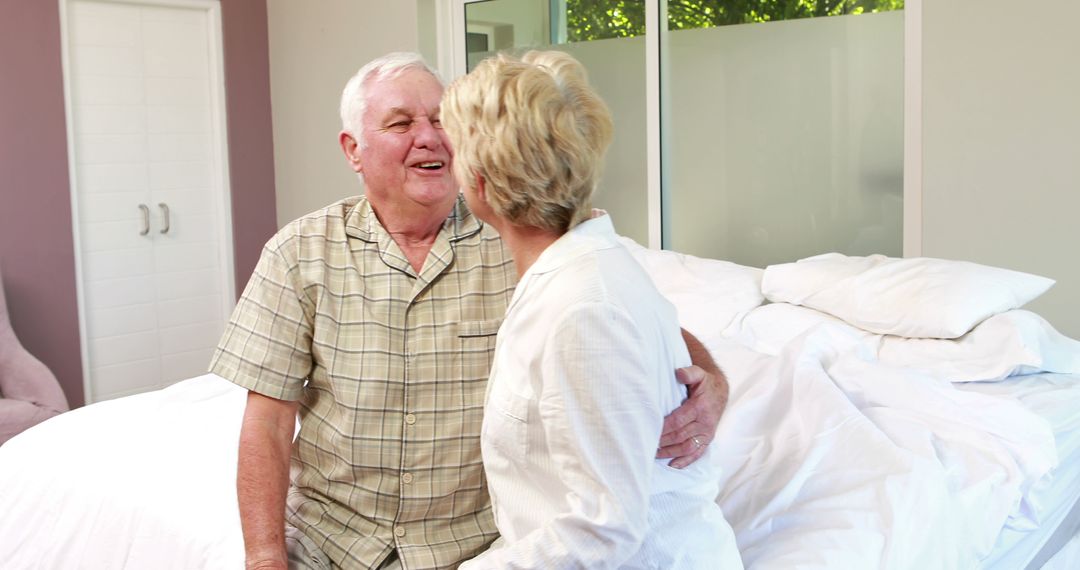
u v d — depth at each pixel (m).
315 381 1.74
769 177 3.77
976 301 2.74
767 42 3.70
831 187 3.61
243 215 5.37
